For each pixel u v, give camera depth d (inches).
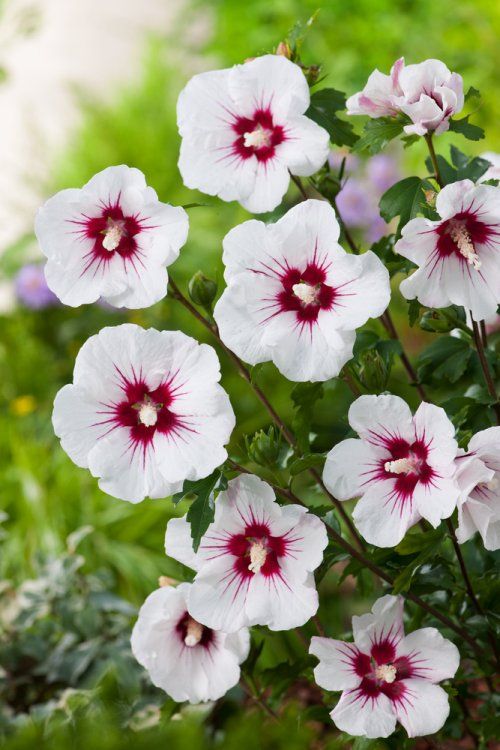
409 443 50.8
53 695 66.1
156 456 50.6
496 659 56.3
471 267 51.1
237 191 52.3
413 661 52.9
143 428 50.8
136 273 51.1
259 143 51.8
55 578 66.0
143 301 51.1
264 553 51.3
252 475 51.3
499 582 54.8
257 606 51.7
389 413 50.4
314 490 59.0
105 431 50.7
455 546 53.7
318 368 50.4
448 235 50.8
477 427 54.6
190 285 52.8
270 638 69.1
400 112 52.6
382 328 60.7
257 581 52.0
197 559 52.2
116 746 50.9
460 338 56.4
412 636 52.7
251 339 50.5
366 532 50.8
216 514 51.6
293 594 51.6
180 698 54.3
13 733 61.9
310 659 56.6
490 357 56.2
